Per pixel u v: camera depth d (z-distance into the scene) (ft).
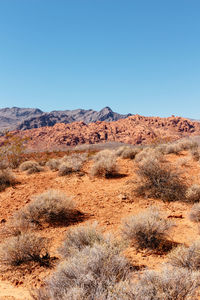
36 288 11.03
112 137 437.99
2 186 36.37
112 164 37.88
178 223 19.34
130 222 16.85
